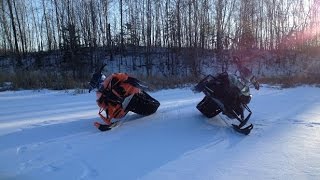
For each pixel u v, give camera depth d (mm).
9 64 33688
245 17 33750
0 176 4867
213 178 4641
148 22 33750
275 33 35531
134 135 6590
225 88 6789
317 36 35406
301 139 6215
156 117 7801
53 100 12156
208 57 32375
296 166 4988
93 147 5957
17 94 14672
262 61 32094
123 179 4672
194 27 32500
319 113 8391
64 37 31469
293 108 9031
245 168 4957
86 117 8211
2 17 36781
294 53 33875
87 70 29766
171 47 32594
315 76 18750
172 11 33250
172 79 17531
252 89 13719
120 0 34531
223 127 7090
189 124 7266
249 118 7586
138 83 7180
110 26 35000
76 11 34312
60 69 30078
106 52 34812
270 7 35906
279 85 15797
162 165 5125
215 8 33281
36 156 5590
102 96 6949
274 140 6199
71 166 5156
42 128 7152
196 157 5438
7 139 6445
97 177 4754
